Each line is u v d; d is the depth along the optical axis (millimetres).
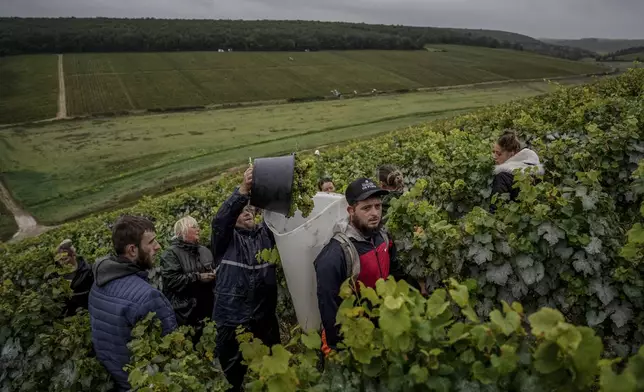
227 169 36969
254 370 2369
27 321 3750
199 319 4832
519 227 3480
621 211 5812
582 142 6660
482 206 5410
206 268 4922
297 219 3738
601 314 3252
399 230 4031
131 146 47969
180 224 4898
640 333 3178
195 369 3045
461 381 1965
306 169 3492
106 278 3291
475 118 13227
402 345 2008
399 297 2057
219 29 137875
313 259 3422
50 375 3576
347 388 2139
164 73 88875
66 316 4297
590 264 3273
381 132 44844
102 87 79250
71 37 108375
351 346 2146
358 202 3207
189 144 46594
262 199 3438
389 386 2029
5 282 4164
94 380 3420
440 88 77438
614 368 2246
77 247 12750
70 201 34719
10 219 32750
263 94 76125
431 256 3613
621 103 8422
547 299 3479
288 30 136375
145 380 2664
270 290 4223
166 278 4715
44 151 48875
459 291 2070
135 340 3018
